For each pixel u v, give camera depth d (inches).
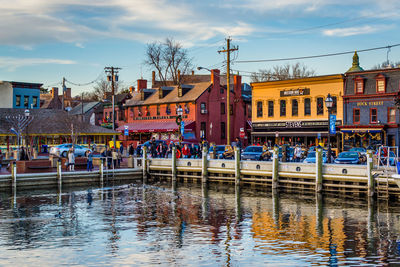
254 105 2618.1
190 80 4062.5
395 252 742.5
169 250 757.3
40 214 1056.2
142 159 1764.3
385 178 1216.8
